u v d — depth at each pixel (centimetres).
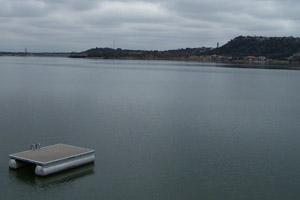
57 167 2622
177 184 2569
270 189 2523
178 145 3425
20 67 19138
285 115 5088
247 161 3041
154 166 2877
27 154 2728
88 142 3447
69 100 6028
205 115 4931
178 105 5791
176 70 19112
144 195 2403
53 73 14100
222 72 17525
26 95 6562
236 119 4709
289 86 9988
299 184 2606
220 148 3375
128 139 3581
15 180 2538
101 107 5369
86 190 2448
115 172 2734
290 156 3184
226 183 2603
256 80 12194
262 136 3838
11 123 4138
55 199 2336
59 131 3825
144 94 7250
